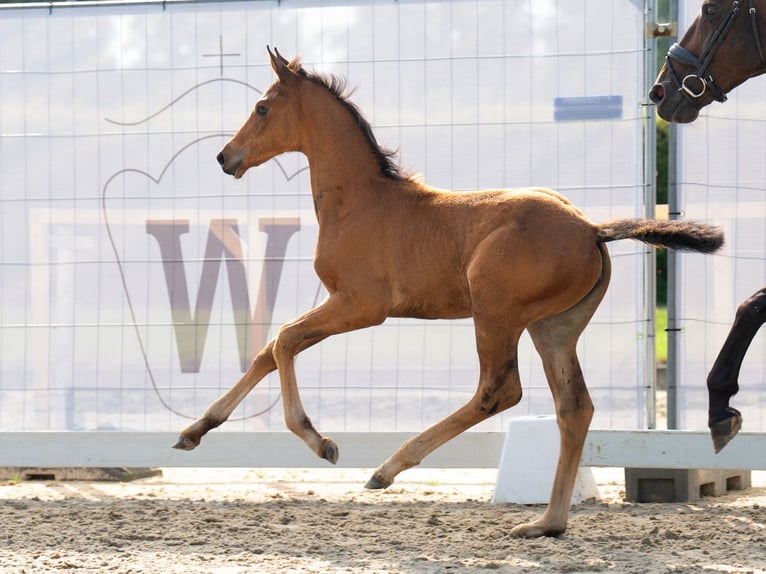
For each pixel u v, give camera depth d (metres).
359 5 11.19
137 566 7.57
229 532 8.77
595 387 10.77
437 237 8.43
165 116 11.48
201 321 11.45
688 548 8.02
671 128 10.64
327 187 8.97
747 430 10.55
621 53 10.76
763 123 10.54
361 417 11.14
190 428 8.93
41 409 11.56
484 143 11.02
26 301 11.63
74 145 11.60
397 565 7.59
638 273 10.65
